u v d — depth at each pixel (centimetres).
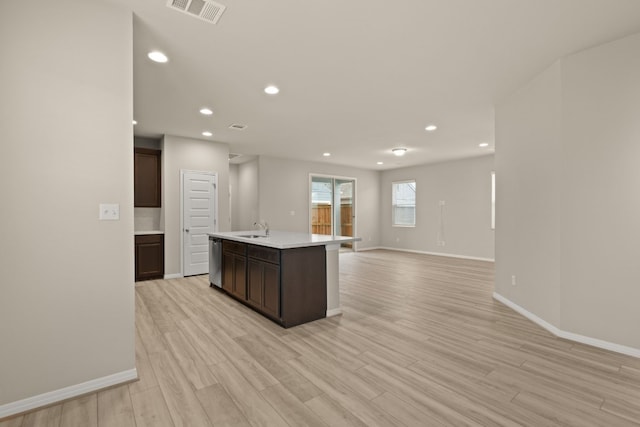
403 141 588
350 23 225
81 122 189
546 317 295
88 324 192
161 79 318
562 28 231
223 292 437
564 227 274
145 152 529
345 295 420
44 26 179
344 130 510
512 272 357
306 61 282
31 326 176
